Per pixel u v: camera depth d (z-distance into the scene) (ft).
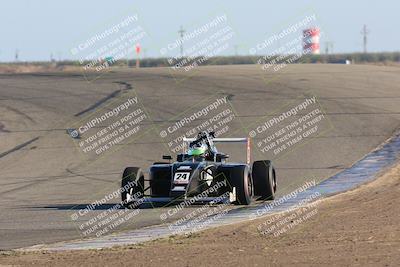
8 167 300.61
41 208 209.36
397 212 172.24
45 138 358.43
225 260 129.39
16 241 161.17
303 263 125.49
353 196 203.92
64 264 130.31
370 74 559.38
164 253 137.28
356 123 364.99
